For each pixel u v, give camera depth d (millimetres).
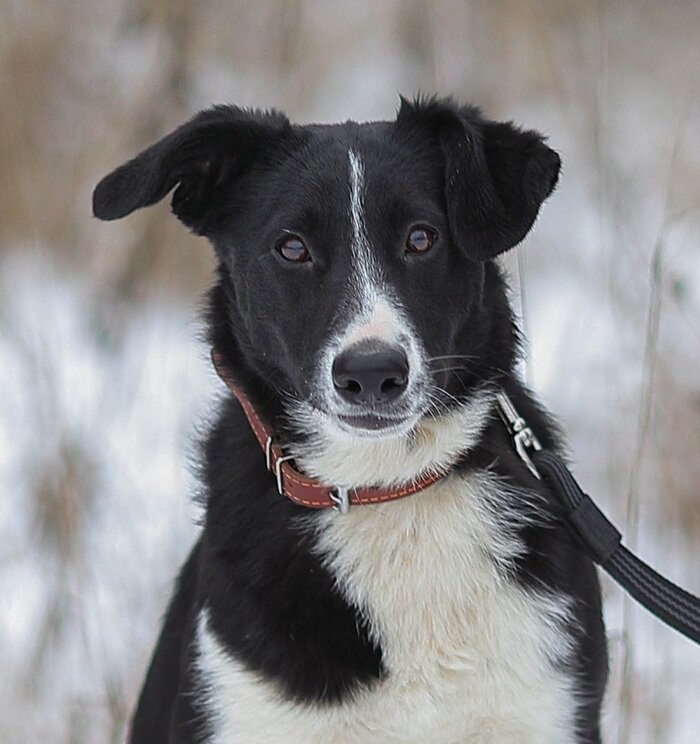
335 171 5242
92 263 11227
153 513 8172
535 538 5297
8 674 7574
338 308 5004
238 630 5160
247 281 5352
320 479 5285
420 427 5242
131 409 9000
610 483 8039
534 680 5172
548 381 9117
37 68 12609
